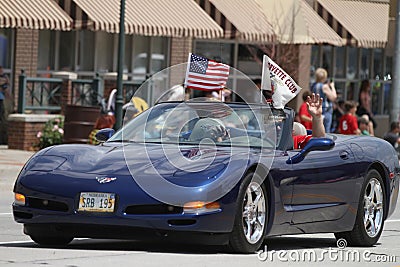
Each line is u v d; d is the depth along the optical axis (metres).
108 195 10.73
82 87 29.36
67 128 27.08
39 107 28.47
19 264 9.91
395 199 13.77
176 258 10.70
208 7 32.69
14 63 30.34
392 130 30.22
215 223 10.70
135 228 10.73
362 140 13.31
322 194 12.24
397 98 31.36
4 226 14.26
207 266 10.18
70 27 28.16
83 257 10.57
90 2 28.95
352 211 12.79
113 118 26.45
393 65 31.44
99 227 10.82
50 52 31.83
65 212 10.88
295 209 11.81
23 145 27.33
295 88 12.33
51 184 10.95
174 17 31.22
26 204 11.09
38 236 11.46
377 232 13.33
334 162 12.42
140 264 10.12
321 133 13.00
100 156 11.34
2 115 29.03
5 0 26.97
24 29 30.47
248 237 11.12
